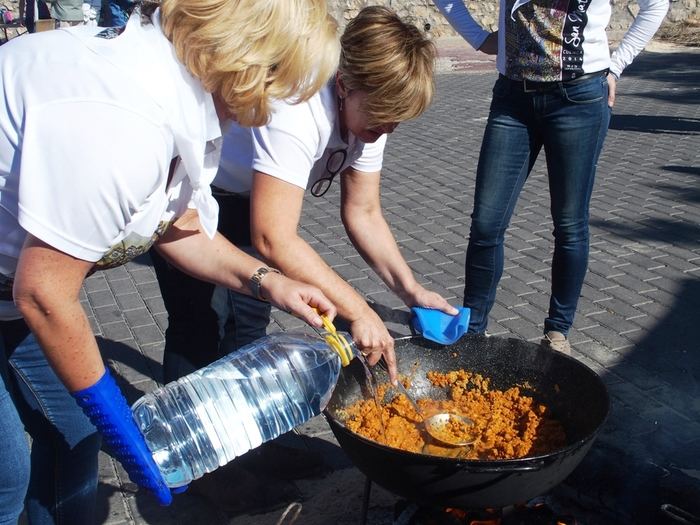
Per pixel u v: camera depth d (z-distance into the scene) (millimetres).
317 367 2049
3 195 1570
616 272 4684
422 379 2500
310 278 2127
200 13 1449
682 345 3828
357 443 1898
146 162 1484
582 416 2230
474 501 1879
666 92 10828
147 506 2732
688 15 16531
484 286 3537
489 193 3406
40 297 1511
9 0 12820
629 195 6188
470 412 2381
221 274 2070
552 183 3410
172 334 2693
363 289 4566
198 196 1803
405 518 2217
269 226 2129
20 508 1976
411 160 7512
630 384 3473
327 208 5992
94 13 8680
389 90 2031
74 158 1426
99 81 1467
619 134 8391
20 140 1491
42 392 2049
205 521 2652
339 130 2230
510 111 3359
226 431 1937
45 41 1558
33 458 2170
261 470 2803
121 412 1654
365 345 2102
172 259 2098
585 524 2334
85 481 2207
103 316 4266
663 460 2689
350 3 14867
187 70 1547
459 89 11469
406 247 5207
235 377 1987
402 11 15430
